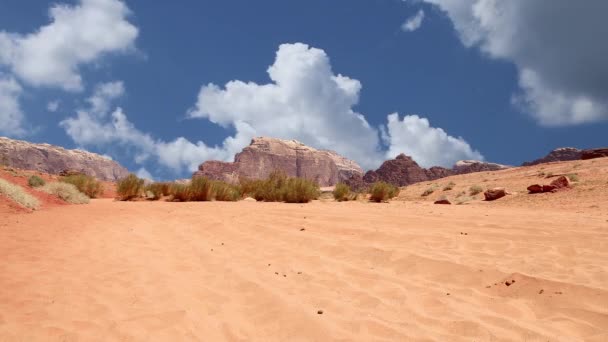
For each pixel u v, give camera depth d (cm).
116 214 1255
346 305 429
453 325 373
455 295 461
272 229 888
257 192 2166
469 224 877
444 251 650
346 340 343
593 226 799
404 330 362
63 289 483
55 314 404
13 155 18812
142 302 440
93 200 1998
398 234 777
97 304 433
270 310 418
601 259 568
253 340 351
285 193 1973
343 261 625
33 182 1777
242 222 999
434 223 908
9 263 600
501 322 379
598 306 410
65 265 598
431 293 468
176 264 612
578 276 496
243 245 759
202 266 602
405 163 14625
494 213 1166
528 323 380
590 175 2736
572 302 422
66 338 348
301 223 952
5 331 361
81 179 2353
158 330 366
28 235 825
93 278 531
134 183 2059
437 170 15738
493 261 581
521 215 1085
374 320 384
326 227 887
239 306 436
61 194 1630
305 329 369
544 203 1744
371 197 2205
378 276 538
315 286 497
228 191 2030
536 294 451
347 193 2255
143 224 1038
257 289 484
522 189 2788
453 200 2591
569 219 953
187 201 1911
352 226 884
